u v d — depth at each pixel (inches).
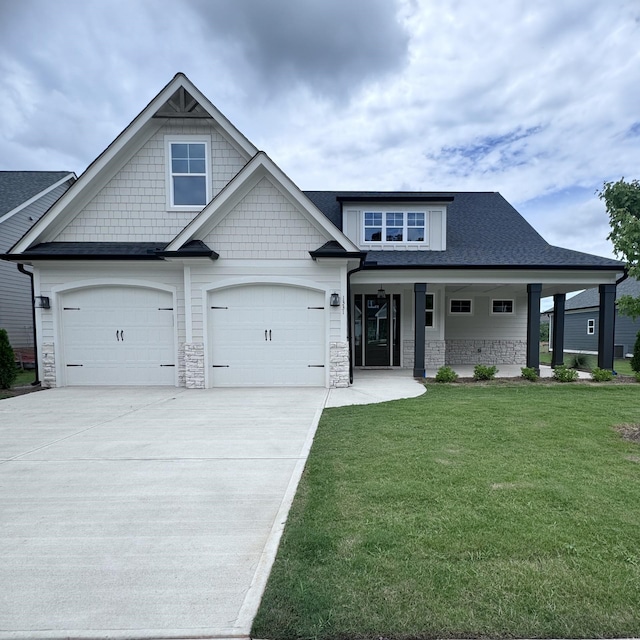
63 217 382.3
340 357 356.8
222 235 355.9
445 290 524.4
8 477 148.9
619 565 87.6
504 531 102.3
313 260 355.3
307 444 185.3
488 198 591.2
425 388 348.2
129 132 374.0
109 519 115.9
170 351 374.6
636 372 416.5
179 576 88.3
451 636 68.7
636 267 203.0
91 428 218.5
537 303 406.0
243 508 121.8
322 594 79.5
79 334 373.1
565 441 181.6
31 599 81.4
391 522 108.2
